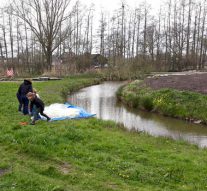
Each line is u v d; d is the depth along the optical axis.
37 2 50.84
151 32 72.25
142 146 10.79
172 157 9.80
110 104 24.17
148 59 64.44
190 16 78.25
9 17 66.94
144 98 22.58
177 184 7.99
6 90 25.36
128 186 7.71
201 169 8.86
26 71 56.38
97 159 9.29
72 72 49.16
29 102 14.92
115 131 13.27
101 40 70.88
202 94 20.91
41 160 9.12
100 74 47.47
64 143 10.54
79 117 15.32
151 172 8.45
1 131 11.79
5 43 67.94
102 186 7.58
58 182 7.62
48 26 50.84
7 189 7.04
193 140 14.19
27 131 11.38
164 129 16.31
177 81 28.80
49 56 51.47
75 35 66.44
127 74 46.47
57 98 22.25
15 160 9.02
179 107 19.83
